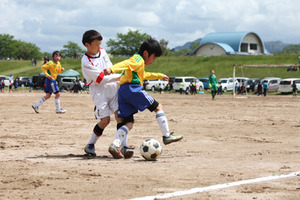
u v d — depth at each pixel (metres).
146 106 6.96
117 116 7.15
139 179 5.22
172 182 5.04
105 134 10.59
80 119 14.77
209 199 4.21
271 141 9.49
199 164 6.35
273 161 6.65
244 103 28.20
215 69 71.38
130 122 7.11
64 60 89.25
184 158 7.00
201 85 57.91
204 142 9.30
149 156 6.72
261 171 5.75
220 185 4.84
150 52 7.04
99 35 7.04
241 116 16.91
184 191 4.54
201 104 26.28
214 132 11.30
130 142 9.20
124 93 6.93
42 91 52.59
